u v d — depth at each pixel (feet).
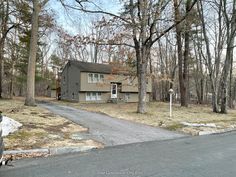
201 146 30.40
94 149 27.32
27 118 44.27
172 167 20.74
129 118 54.44
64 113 58.85
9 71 130.52
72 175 18.20
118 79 126.41
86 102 114.62
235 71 167.32
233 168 20.83
